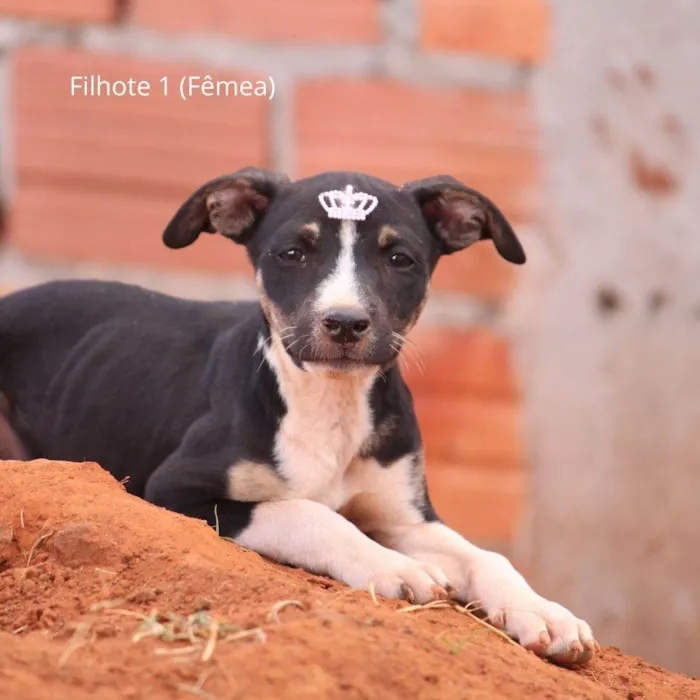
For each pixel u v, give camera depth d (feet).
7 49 38.55
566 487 41.09
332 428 23.26
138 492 25.08
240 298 39.06
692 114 41.81
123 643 15.38
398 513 23.86
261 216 24.29
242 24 39.19
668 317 41.86
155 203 38.99
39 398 26.40
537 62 40.63
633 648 41.73
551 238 40.96
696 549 42.11
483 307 40.29
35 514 19.15
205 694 14.29
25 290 27.78
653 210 41.68
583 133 41.11
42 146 38.68
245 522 22.12
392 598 19.99
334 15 39.55
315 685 14.65
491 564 21.62
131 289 27.48
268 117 39.42
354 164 39.75
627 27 41.24
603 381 41.29
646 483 41.78
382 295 22.66
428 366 39.99
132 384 25.46
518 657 17.33
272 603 16.75
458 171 40.34
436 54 40.06
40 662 14.51
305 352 22.06
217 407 23.82
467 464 40.32
